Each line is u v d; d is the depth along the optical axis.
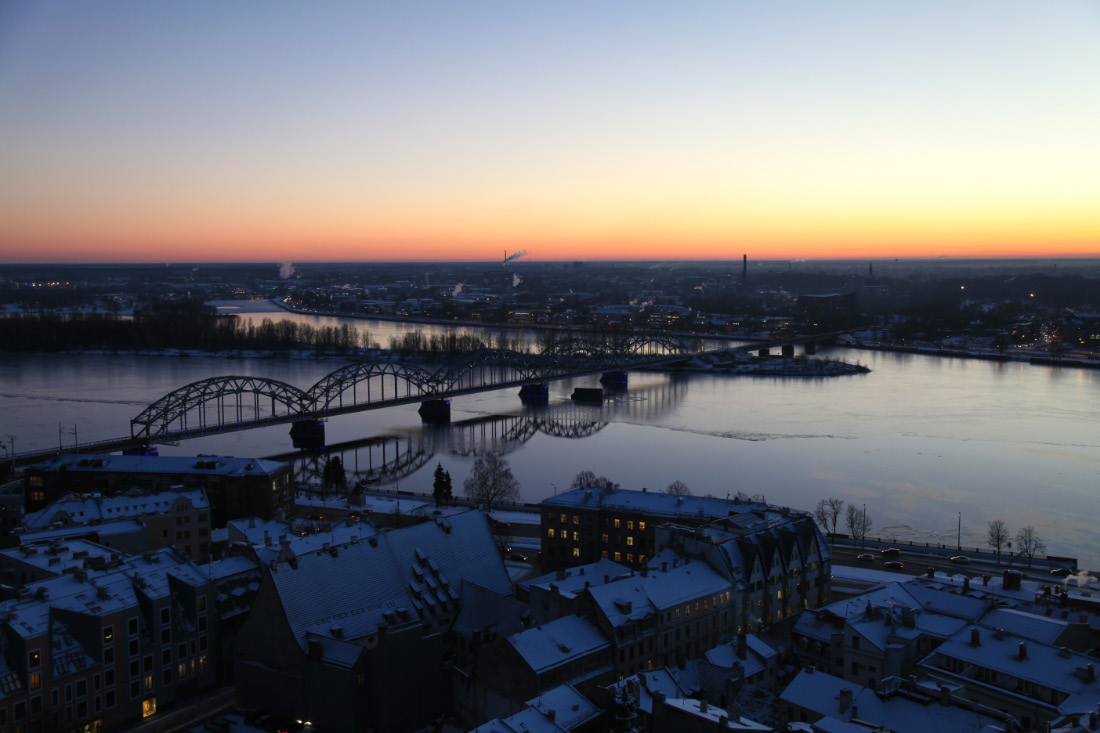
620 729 118.88
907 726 113.50
